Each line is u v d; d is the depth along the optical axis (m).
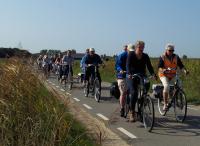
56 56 26.97
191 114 12.26
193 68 24.34
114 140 8.55
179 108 10.85
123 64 11.33
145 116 9.79
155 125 10.35
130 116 10.55
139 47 10.05
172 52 11.19
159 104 11.91
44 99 7.98
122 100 11.06
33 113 7.34
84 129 8.93
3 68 9.19
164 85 11.12
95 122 10.48
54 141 6.36
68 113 8.16
